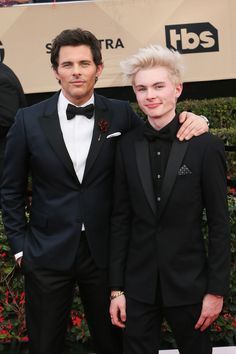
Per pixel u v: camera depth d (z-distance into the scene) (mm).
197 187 2766
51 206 2973
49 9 7887
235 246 3771
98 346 3162
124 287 2885
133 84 2852
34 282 2982
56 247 2943
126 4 7875
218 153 2768
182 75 2850
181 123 2861
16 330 3906
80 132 3023
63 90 3057
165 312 2834
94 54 2967
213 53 7961
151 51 2803
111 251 2926
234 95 8562
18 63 7938
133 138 2906
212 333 3918
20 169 3074
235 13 7910
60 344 3080
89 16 7895
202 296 2754
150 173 2805
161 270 2768
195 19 7918
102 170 2992
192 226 2773
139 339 2826
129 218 2930
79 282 3057
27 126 3031
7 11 7891
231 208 3760
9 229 3096
